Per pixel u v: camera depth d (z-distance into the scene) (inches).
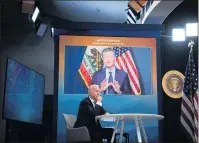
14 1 272.1
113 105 210.7
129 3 268.8
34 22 290.2
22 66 215.9
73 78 210.7
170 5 239.1
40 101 253.8
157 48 216.5
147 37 217.5
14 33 325.7
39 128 248.7
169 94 243.1
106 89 211.8
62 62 211.2
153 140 209.5
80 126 165.8
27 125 240.4
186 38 252.2
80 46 213.5
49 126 283.9
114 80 213.0
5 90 185.6
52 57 325.7
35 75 242.8
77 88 209.9
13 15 300.7
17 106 204.7
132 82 213.6
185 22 258.5
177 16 262.2
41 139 246.1
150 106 212.5
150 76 215.0
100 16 327.6
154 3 243.6
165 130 242.4
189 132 212.4
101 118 165.9
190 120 213.3
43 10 307.4
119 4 295.6
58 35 213.0
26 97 222.4
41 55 325.7
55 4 298.0
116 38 216.1
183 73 250.4
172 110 244.4
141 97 213.0
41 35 309.9
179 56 253.4
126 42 216.4
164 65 253.6
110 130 178.4
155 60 215.9
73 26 212.7
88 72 212.2
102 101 210.1
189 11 258.1
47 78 323.3
